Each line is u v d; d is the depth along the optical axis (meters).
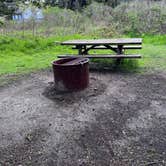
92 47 6.01
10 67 6.14
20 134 2.99
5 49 7.91
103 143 2.71
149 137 2.80
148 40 9.30
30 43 8.37
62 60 4.41
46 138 2.87
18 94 4.28
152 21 10.66
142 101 3.76
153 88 4.29
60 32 10.22
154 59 6.41
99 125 3.09
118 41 5.41
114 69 5.60
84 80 4.17
